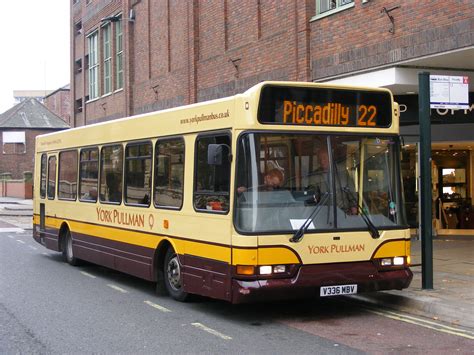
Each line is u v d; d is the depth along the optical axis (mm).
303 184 7445
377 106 7973
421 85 8836
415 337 6777
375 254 7648
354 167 7758
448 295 8383
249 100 7281
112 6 27891
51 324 7512
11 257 14812
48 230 14133
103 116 29219
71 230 12750
